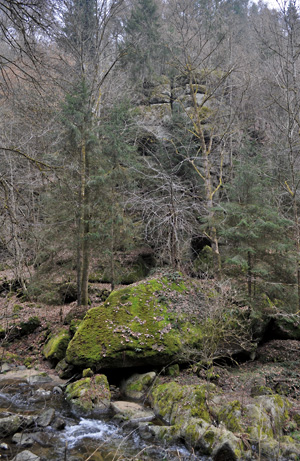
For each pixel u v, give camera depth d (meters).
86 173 11.73
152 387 8.06
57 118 10.57
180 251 13.38
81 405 7.28
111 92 17.16
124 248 15.62
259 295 10.87
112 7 15.52
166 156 16.61
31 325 11.43
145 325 9.27
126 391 8.24
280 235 10.75
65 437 6.23
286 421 6.83
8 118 9.49
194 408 6.64
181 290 10.69
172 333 9.16
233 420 6.37
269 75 16.00
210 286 10.70
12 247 6.71
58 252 12.63
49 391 8.12
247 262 10.88
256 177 11.30
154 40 21.64
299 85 12.76
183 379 8.45
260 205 11.20
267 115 16.84
